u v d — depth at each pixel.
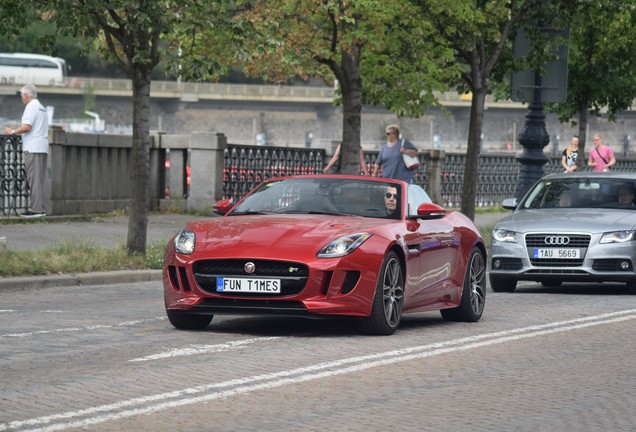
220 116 178.00
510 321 16.28
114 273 20.58
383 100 30.91
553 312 17.47
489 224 34.88
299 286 13.46
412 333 14.63
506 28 30.36
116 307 16.91
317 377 11.13
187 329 14.42
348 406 9.84
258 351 12.66
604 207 22.05
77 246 21.95
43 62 161.75
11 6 21.22
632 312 17.42
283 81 28.88
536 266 20.91
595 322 16.09
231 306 13.59
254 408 9.63
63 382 10.56
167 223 30.02
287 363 11.88
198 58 21.61
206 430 8.78
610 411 9.97
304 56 26.92
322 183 15.48
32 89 27.89
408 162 27.02
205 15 21.08
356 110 28.42
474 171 30.84
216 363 11.79
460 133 184.50
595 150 38.09
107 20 22.02
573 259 20.72
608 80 35.72
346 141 28.52
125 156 32.03
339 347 13.09
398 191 15.34
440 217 15.05
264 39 21.70
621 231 20.66
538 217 21.42
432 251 15.30
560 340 14.27
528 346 13.70
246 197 15.50
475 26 28.69
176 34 24.56
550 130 168.62
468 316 16.25
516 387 10.98
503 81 34.09
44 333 13.80
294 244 13.61
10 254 20.27
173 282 14.00
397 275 14.34
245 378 10.95
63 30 21.06
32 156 27.92
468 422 9.35
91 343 13.05
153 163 33.53
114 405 9.57
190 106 174.75
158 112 173.00
